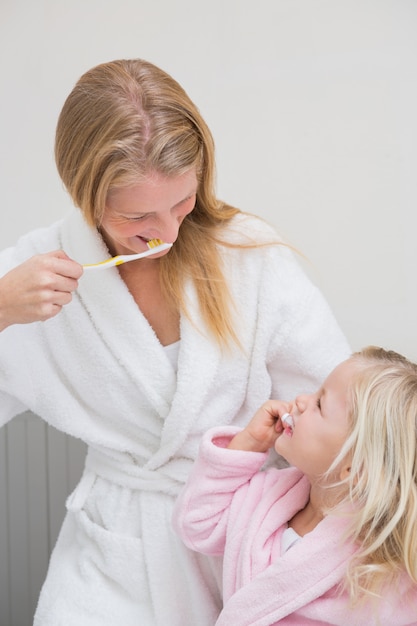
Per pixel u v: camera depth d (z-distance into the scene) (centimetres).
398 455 108
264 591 111
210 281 127
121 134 103
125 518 133
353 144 160
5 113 170
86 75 111
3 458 180
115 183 105
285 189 164
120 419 135
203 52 162
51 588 135
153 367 129
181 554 130
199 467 124
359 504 111
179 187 106
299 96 160
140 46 164
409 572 105
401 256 162
